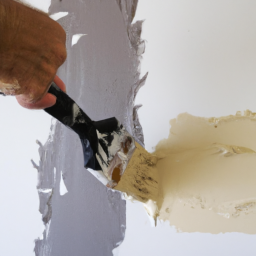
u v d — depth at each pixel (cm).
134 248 90
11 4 38
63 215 107
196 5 87
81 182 104
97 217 99
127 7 98
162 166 84
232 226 76
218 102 82
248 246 74
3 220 118
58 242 107
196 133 85
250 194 73
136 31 96
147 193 79
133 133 95
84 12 108
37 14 43
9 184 118
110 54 101
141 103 94
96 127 63
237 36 80
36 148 115
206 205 78
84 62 106
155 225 86
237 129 80
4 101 122
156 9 93
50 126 113
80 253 102
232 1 82
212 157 78
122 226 93
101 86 102
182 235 82
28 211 114
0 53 37
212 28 84
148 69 93
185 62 87
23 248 114
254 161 74
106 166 64
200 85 85
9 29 37
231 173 76
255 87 77
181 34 88
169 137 88
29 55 41
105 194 98
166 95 90
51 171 111
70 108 57
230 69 81
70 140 107
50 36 44
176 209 82
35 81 43
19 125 119
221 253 77
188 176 80
